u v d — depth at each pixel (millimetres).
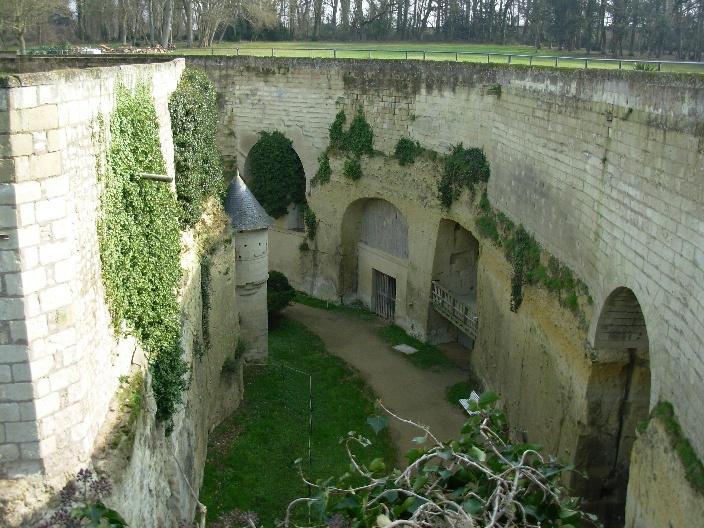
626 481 18297
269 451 22250
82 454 10281
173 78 21141
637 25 35812
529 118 22656
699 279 12523
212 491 19609
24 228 9180
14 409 9578
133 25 61812
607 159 17031
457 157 29219
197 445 19203
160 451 14242
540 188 21797
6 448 9688
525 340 22312
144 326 13969
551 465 9055
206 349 21719
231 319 25594
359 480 20688
